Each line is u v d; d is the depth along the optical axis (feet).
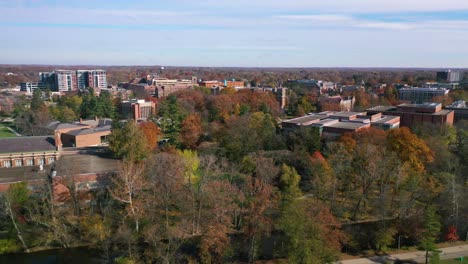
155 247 174.70
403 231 199.82
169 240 173.99
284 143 326.24
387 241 189.98
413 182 224.53
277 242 196.03
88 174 248.52
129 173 204.64
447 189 213.87
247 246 190.29
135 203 201.36
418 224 197.16
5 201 199.21
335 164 257.75
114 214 209.87
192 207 207.62
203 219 200.54
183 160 261.44
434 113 442.91
